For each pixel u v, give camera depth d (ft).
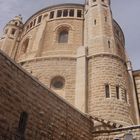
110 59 95.30
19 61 115.85
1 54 49.29
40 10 135.23
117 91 88.33
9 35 142.41
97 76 90.43
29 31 132.77
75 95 89.10
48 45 115.65
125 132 67.56
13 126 48.42
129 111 85.56
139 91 104.42
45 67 103.96
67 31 122.21
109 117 79.30
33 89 55.31
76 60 102.99
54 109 59.88
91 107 83.46
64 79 99.30
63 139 59.88
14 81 50.90
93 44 101.91
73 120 65.62
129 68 107.14
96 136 71.51
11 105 48.96
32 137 51.85
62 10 130.62
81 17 126.82
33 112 53.83
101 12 114.73
